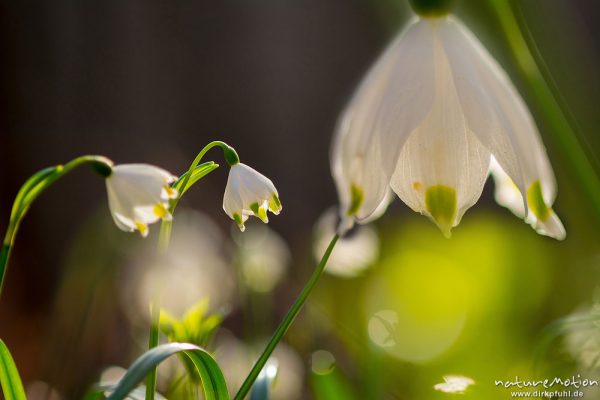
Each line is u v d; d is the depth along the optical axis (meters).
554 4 1.04
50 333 1.15
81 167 2.08
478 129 0.73
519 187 0.72
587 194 0.75
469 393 0.88
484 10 0.78
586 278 1.00
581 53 1.27
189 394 0.88
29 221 2.02
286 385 0.99
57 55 2.11
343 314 1.08
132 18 2.13
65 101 2.11
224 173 2.10
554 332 0.84
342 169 0.73
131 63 2.13
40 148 2.08
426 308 1.02
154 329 0.77
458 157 0.73
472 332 1.00
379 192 0.73
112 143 2.11
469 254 1.11
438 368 0.97
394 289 1.04
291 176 2.12
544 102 0.75
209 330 0.86
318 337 1.01
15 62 2.09
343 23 2.11
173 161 2.12
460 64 0.73
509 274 1.05
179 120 2.14
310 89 2.13
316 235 1.12
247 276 1.01
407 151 0.74
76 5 2.12
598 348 0.87
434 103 0.73
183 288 1.03
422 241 1.17
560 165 1.01
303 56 2.13
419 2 0.74
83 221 2.04
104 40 2.13
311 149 2.13
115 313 1.13
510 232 1.12
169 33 2.13
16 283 1.96
